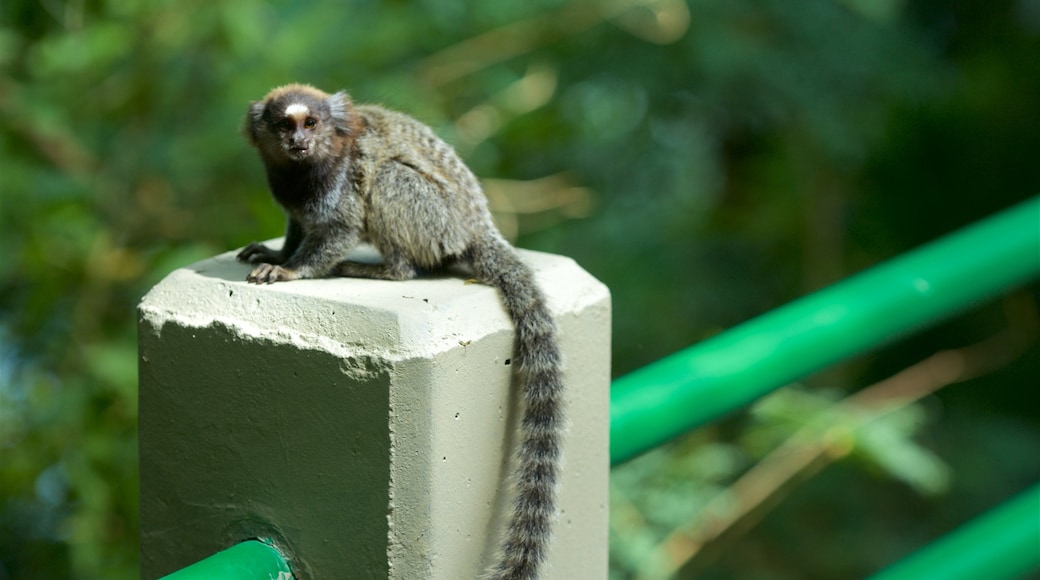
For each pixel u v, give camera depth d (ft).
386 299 10.52
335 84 27.78
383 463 10.06
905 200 50.88
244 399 10.71
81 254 25.93
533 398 11.26
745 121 43.11
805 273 46.26
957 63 48.80
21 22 28.35
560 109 36.22
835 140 39.75
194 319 10.92
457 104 32.58
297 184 15.30
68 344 26.35
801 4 38.47
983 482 42.75
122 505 24.94
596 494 12.34
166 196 27.68
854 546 38.09
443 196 14.65
